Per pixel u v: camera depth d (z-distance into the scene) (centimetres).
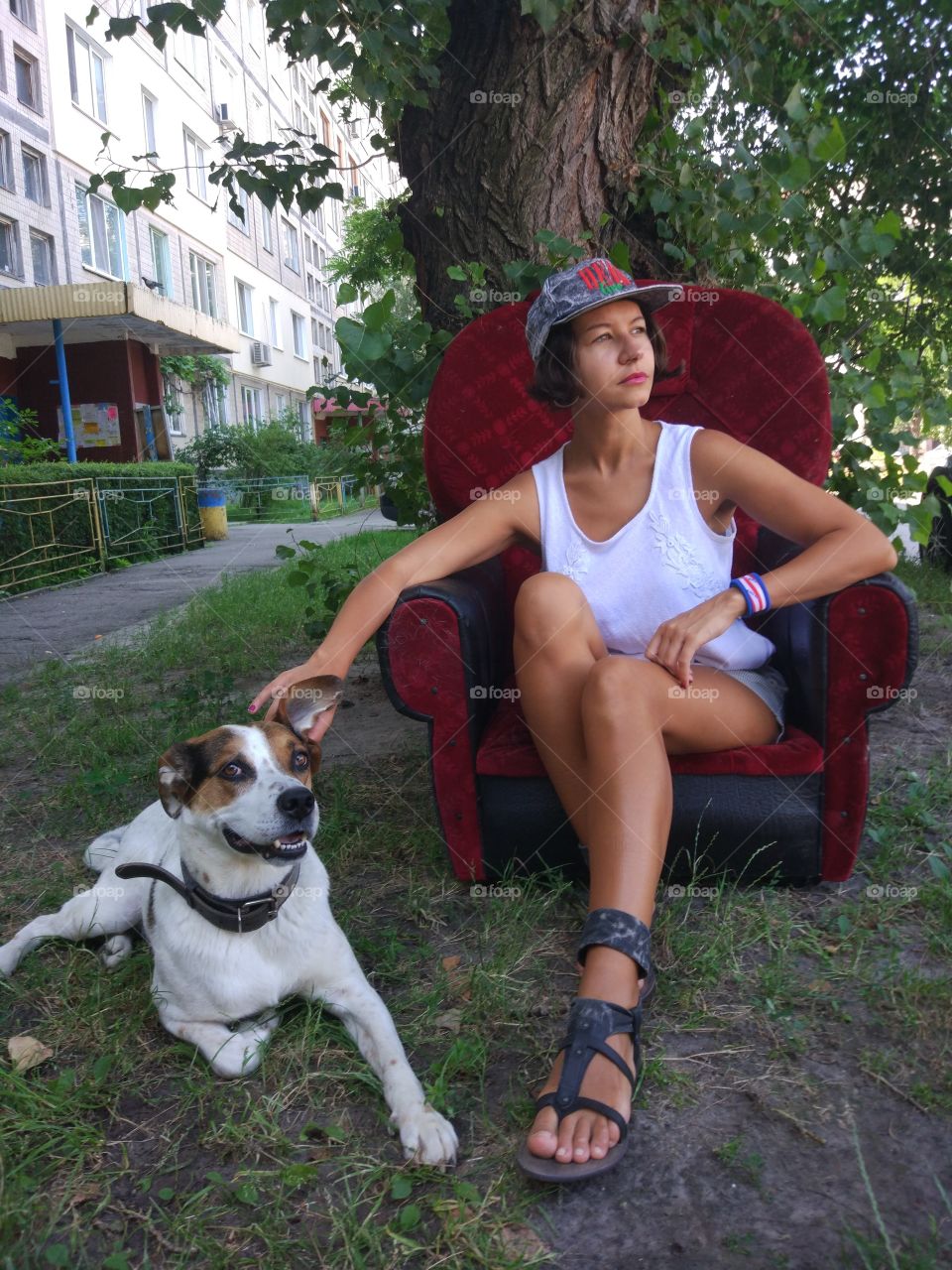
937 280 549
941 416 404
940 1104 183
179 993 216
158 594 989
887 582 239
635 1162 174
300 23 392
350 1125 189
